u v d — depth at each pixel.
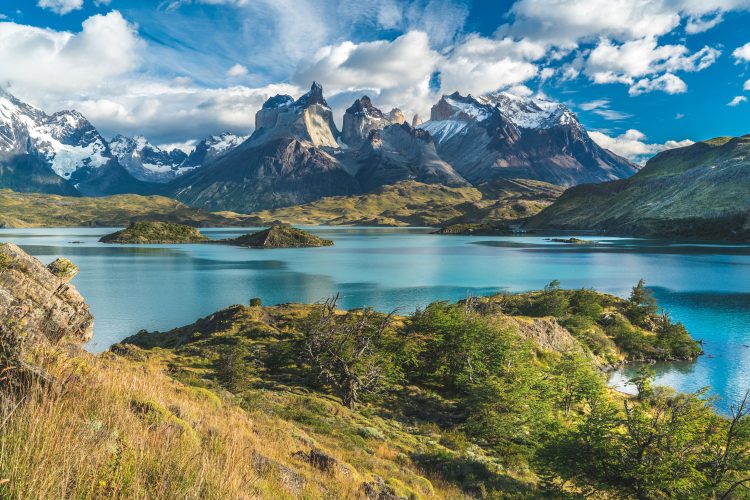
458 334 57.50
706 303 125.44
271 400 36.19
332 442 25.69
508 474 30.11
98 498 6.18
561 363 54.53
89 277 173.75
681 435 26.59
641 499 25.86
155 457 8.20
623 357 81.50
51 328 15.16
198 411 15.70
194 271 193.38
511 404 42.16
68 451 6.63
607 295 105.31
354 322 58.56
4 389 8.34
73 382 10.05
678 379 70.19
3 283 14.86
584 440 28.64
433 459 29.22
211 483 8.34
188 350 55.09
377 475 19.47
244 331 65.19
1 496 5.36
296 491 12.06
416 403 47.72
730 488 23.89
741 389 65.38
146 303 123.25
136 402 11.38
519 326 73.12
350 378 45.31
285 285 155.38
